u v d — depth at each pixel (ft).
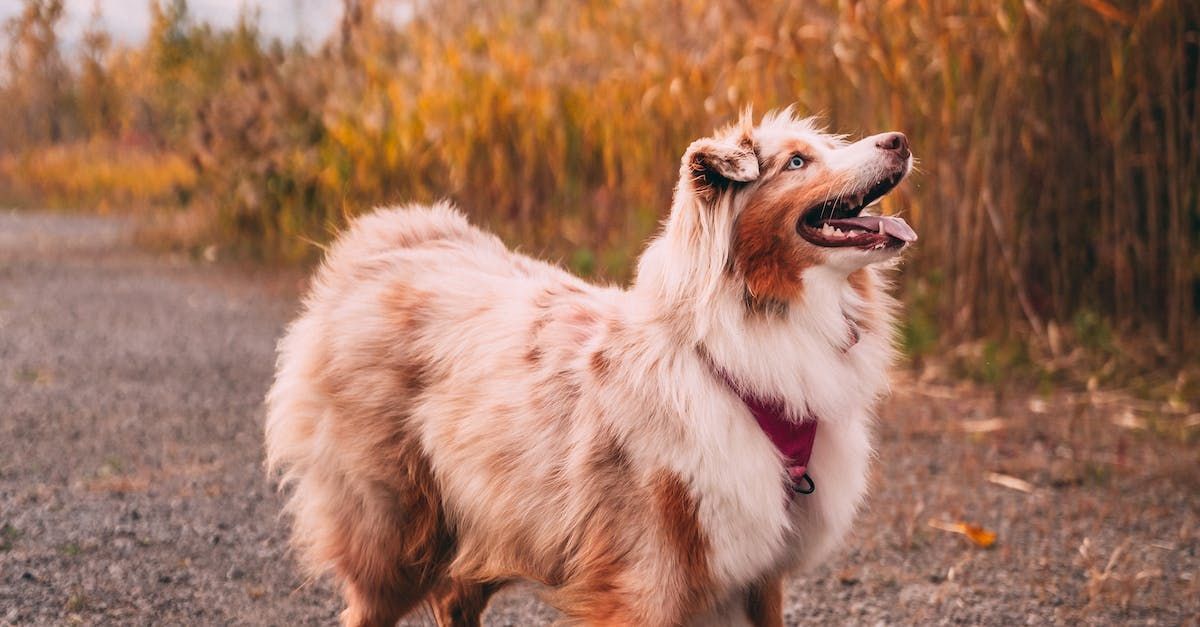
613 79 36.09
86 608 14.21
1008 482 19.81
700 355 10.90
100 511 18.01
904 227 11.00
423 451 12.41
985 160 26.86
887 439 22.35
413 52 43.11
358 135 43.52
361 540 12.97
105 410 24.72
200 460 21.13
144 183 89.45
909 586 15.64
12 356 30.27
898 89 27.45
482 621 14.62
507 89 39.17
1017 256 27.68
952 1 27.20
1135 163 26.66
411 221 14.35
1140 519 18.15
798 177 11.00
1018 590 15.46
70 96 107.86
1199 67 26.05
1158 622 14.40
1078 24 26.94
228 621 14.12
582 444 11.18
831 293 11.21
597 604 11.06
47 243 59.16
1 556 15.80
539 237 38.24
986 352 26.23
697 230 10.92
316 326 13.55
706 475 10.63
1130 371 25.81
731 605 11.62
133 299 40.60
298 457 13.60
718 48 31.32
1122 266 27.12
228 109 50.16
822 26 28.22
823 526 11.46
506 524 11.74
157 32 81.76
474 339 12.37
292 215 47.55
